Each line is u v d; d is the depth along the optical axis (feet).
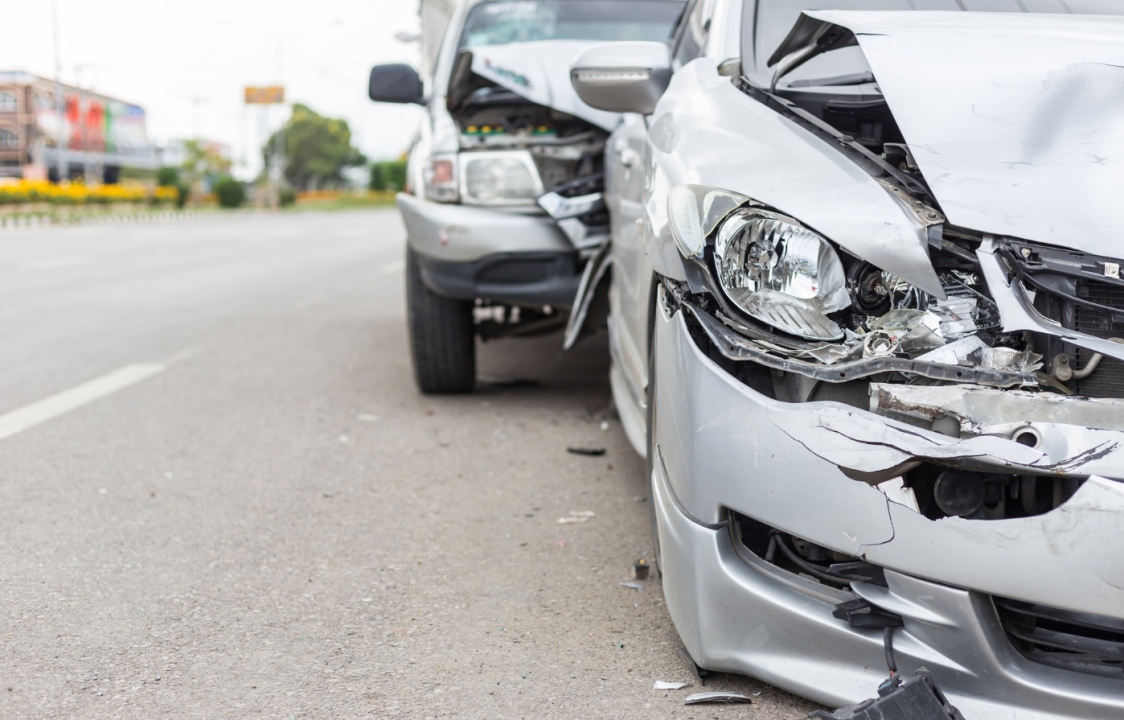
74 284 34.71
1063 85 6.83
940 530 5.78
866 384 6.10
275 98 198.08
